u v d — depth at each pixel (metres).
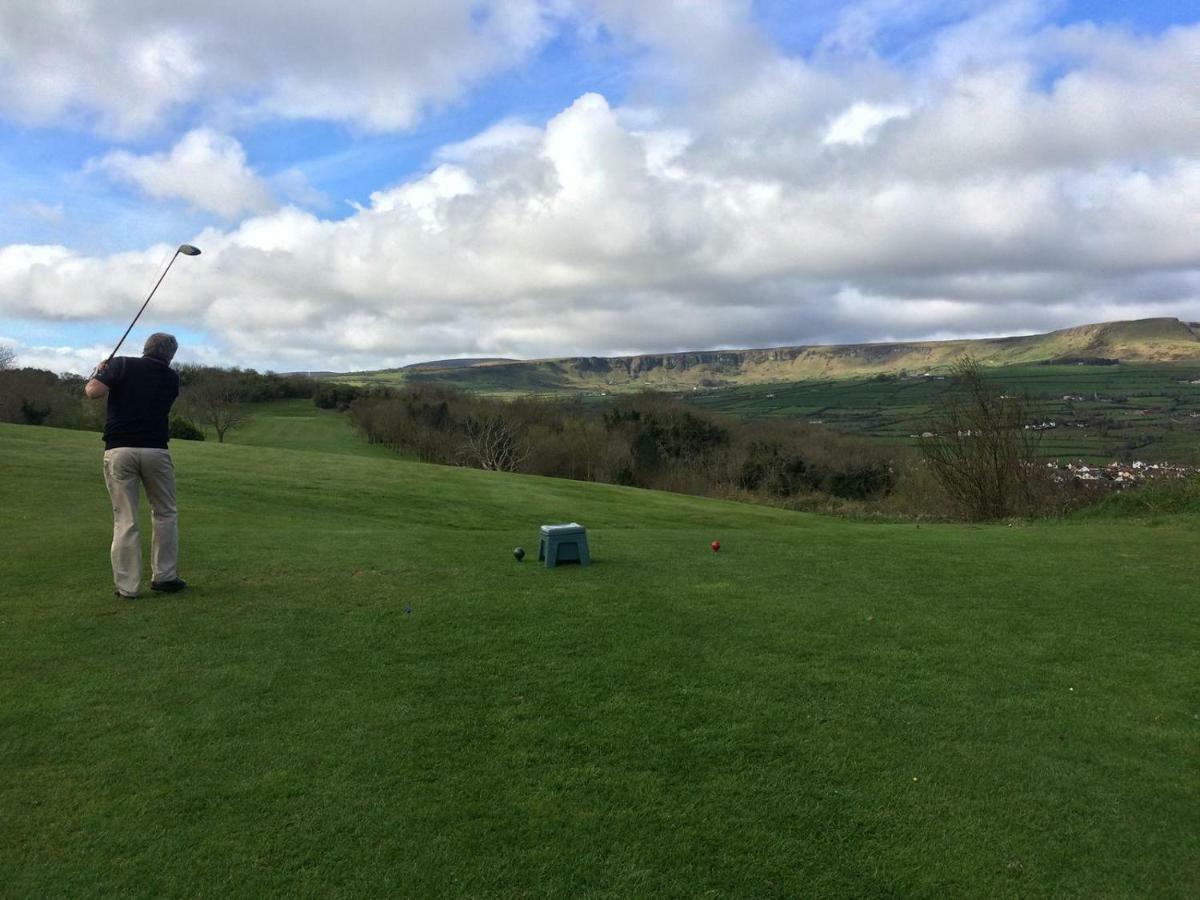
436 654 6.11
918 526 17.64
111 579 8.16
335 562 9.30
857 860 3.60
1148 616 7.40
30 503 15.75
